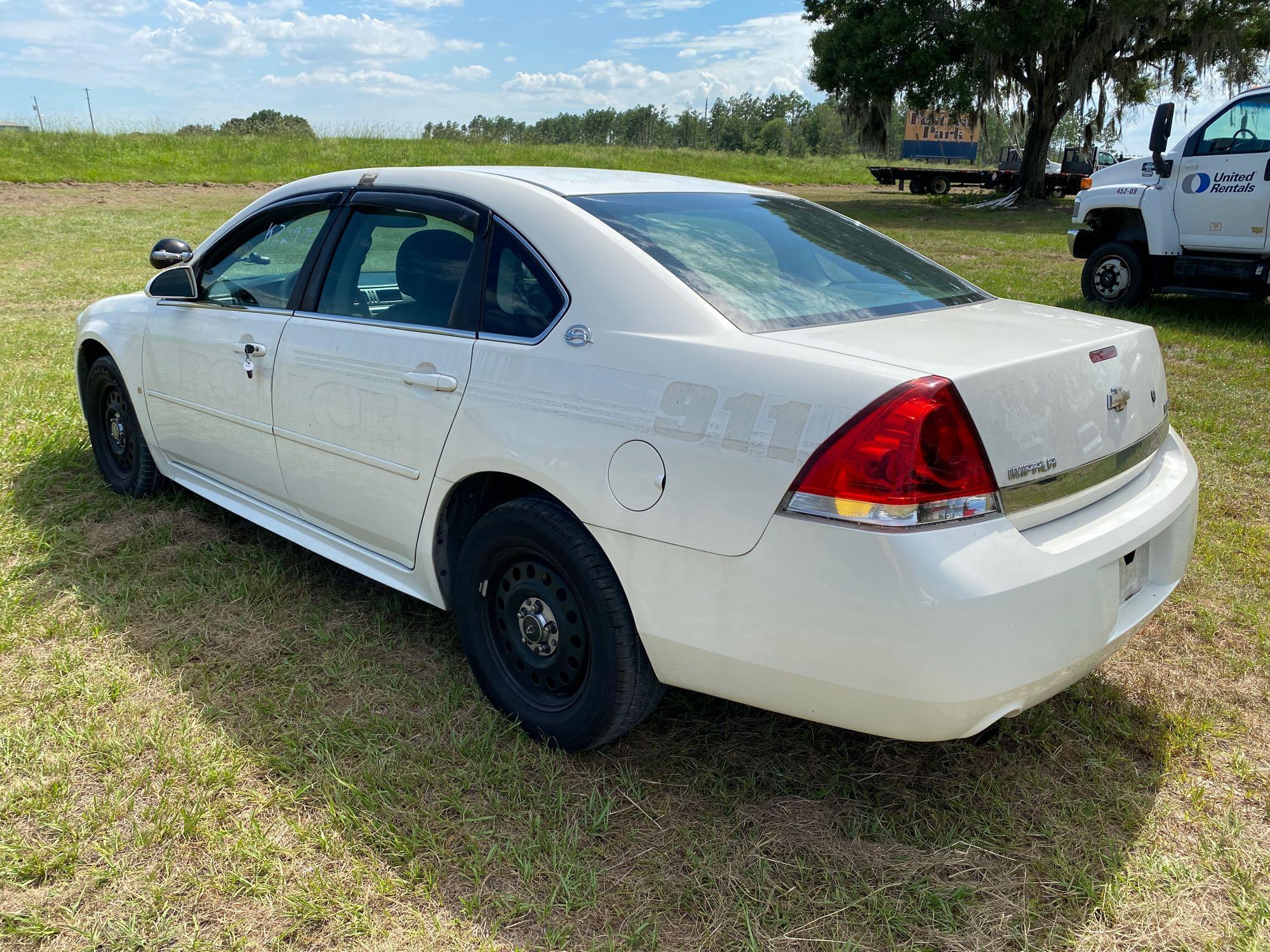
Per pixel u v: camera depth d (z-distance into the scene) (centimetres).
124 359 418
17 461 485
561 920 212
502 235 279
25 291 1012
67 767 255
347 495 316
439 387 275
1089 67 2869
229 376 357
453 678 306
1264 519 450
